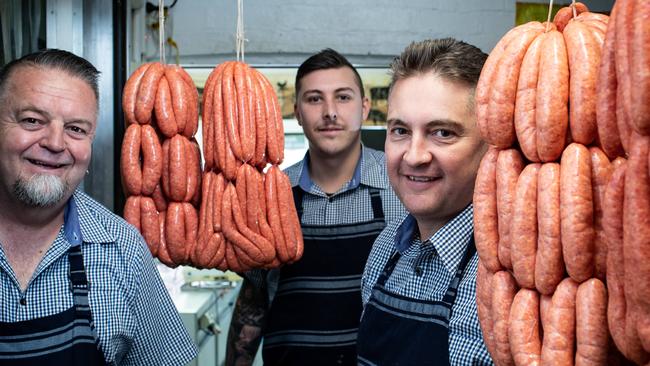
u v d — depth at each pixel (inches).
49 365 62.8
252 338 99.3
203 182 79.7
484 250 44.3
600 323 36.7
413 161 52.2
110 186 106.8
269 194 79.7
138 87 78.3
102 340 65.9
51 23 98.4
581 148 38.6
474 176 53.9
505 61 42.5
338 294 92.6
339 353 91.4
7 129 60.0
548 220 39.1
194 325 121.8
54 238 65.9
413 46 54.1
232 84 79.4
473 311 52.4
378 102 156.1
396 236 63.6
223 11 153.6
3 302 63.1
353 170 98.6
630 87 30.7
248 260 78.6
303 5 154.8
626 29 32.0
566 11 44.3
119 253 68.8
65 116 61.0
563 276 39.9
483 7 157.9
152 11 150.0
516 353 40.9
